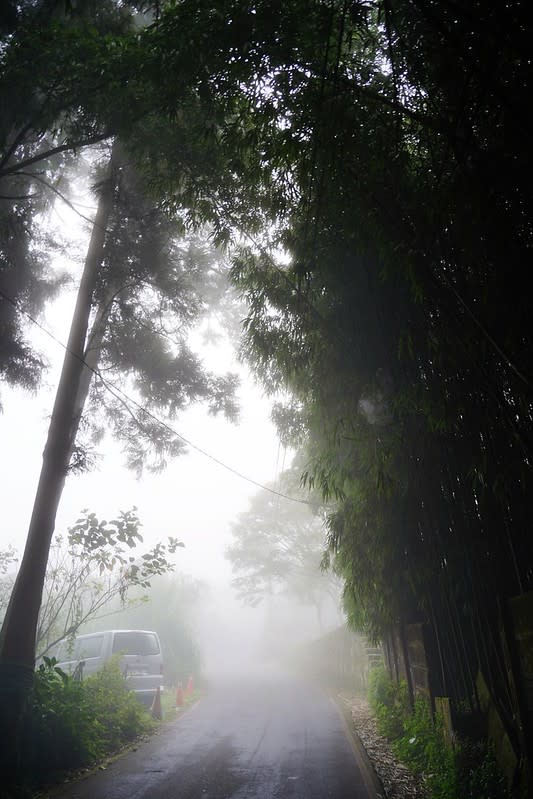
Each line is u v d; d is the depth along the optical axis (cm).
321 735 997
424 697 825
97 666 1203
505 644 497
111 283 923
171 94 511
